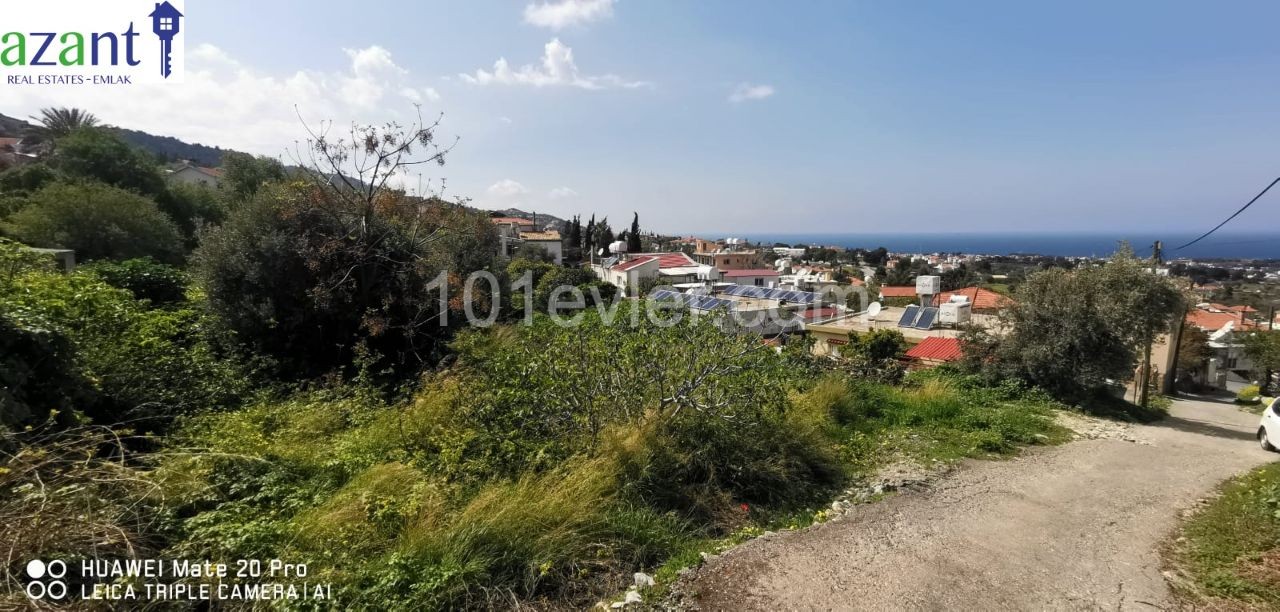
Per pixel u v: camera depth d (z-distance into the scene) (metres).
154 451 5.04
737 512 5.12
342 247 9.76
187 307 9.87
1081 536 4.29
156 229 17.83
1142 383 14.95
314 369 9.44
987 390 11.10
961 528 4.42
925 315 20.66
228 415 5.91
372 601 3.02
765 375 6.27
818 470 6.25
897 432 7.86
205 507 3.89
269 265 9.35
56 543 2.77
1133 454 7.18
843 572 3.63
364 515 3.79
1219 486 5.73
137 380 5.86
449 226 12.51
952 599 3.32
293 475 4.59
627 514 4.34
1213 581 3.49
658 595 3.32
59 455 3.54
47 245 14.80
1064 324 10.88
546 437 5.46
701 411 5.92
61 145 24.27
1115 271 11.15
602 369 5.90
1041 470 6.28
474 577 3.33
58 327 4.73
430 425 5.88
